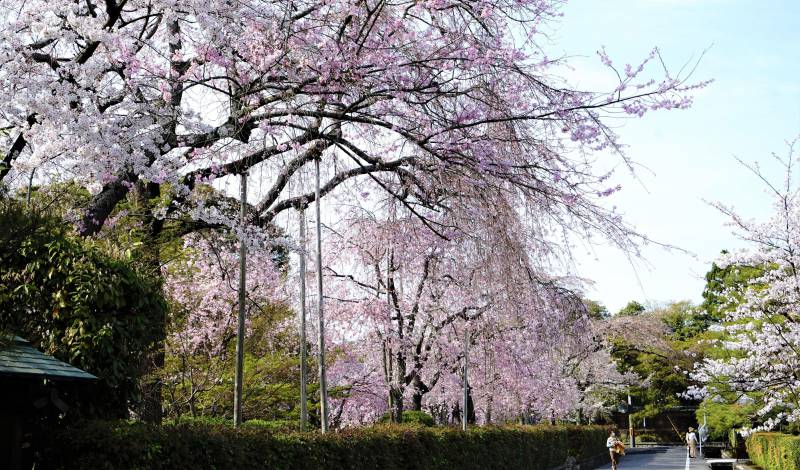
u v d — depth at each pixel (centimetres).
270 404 1981
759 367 2123
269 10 1027
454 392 2464
